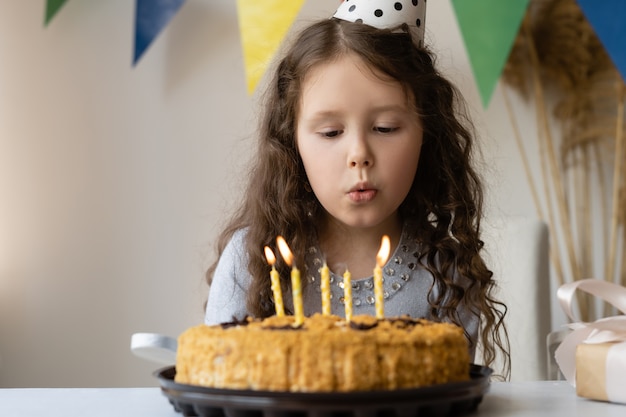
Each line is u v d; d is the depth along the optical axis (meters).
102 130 2.21
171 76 2.21
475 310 1.10
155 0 2.16
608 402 0.71
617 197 2.16
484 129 2.19
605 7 2.14
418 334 0.62
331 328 0.64
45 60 2.20
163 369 0.73
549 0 2.19
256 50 2.10
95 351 2.19
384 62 0.96
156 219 2.20
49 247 2.19
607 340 0.76
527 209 2.19
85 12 2.21
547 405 0.70
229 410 0.59
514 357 1.62
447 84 1.12
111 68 2.21
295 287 0.69
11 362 2.18
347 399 0.57
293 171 1.11
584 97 2.20
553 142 2.22
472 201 1.16
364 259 1.06
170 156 2.21
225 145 2.19
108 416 0.66
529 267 1.64
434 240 1.09
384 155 0.93
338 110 0.93
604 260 2.20
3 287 2.18
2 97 2.19
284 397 0.57
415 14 1.12
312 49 1.00
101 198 2.20
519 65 2.19
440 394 0.59
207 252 2.19
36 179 2.19
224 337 0.62
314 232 1.09
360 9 1.10
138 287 2.19
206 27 2.21
